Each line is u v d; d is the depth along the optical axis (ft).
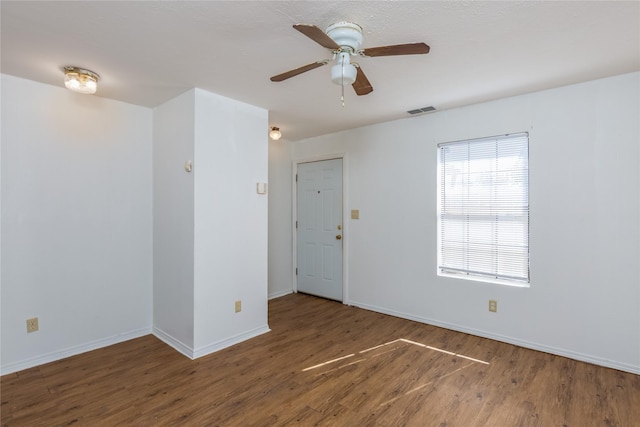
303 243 15.57
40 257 8.55
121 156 10.02
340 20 5.57
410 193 11.79
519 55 6.95
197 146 8.92
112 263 9.86
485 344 9.76
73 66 7.47
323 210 14.71
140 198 10.44
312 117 11.68
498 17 5.52
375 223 12.79
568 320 8.84
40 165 8.54
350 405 6.82
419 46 5.23
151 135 10.68
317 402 6.93
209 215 9.23
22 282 8.28
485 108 10.09
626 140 8.05
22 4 5.10
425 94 9.34
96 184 9.53
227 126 9.64
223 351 9.37
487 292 10.16
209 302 9.26
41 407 6.72
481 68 7.59
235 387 7.50
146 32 5.99
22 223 8.27
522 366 8.40
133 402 6.91
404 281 12.01
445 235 11.17
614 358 8.23
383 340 10.11
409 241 11.85
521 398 7.03
